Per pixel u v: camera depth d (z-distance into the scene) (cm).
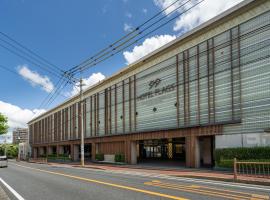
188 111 2603
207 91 2409
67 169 2858
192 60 2597
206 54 2445
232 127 2156
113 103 3950
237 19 2192
